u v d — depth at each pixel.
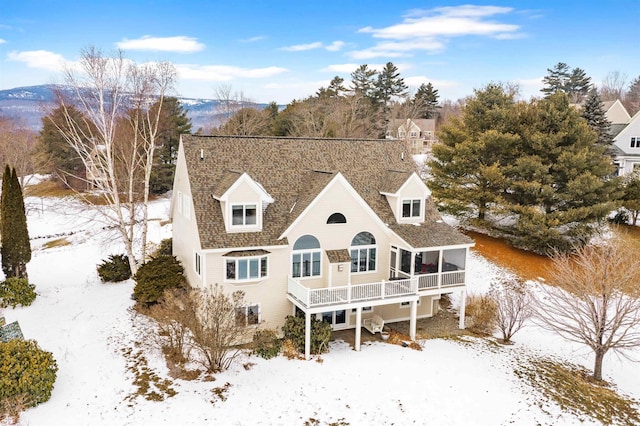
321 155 29.31
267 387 19.11
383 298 23.98
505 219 40.53
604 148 35.84
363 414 17.58
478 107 39.03
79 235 45.31
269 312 24.30
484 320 26.94
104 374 19.02
